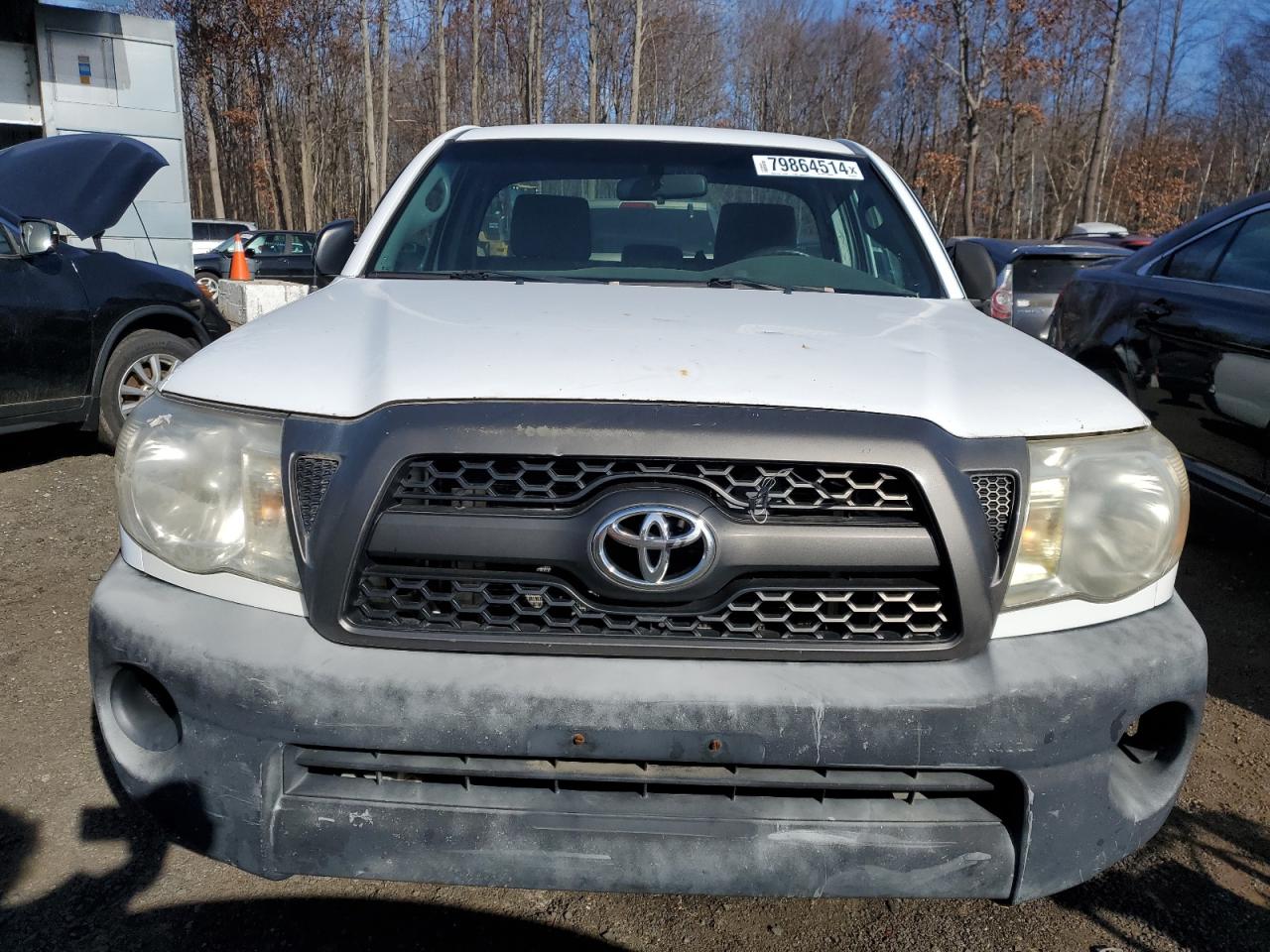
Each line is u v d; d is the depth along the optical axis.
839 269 2.91
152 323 6.15
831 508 1.66
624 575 1.62
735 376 1.77
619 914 2.20
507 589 1.67
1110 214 52.94
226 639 1.69
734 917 2.20
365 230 2.91
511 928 2.14
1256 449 3.85
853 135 54.72
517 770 1.63
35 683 3.19
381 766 1.65
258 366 1.89
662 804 1.64
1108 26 35.75
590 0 32.91
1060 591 1.76
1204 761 2.89
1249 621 3.84
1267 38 47.97
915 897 1.66
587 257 2.98
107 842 2.40
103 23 12.38
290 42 42.03
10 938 2.08
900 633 1.69
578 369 1.77
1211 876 2.37
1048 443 1.78
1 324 5.12
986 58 34.06
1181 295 4.39
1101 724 1.69
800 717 1.60
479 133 3.33
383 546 1.65
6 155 7.25
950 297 2.76
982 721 1.62
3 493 5.29
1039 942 2.13
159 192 12.98
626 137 3.27
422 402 1.70
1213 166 52.50
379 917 2.17
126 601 1.79
